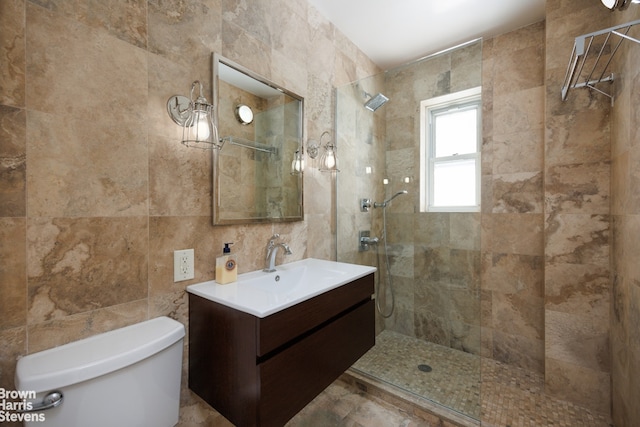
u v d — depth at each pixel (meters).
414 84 1.90
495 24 1.94
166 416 0.90
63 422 0.68
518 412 1.54
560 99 1.64
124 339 0.86
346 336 1.29
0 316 0.72
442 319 1.84
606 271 1.53
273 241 1.47
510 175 1.98
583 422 1.47
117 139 0.92
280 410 0.93
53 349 0.79
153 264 1.02
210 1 1.20
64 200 0.82
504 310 2.03
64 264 0.82
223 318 0.98
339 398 1.68
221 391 0.99
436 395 1.60
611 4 1.12
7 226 0.73
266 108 1.48
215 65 1.20
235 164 1.32
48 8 0.79
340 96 2.06
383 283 2.04
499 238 2.03
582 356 1.59
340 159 2.09
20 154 0.75
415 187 1.93
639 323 1.15
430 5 1.77
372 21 1.94
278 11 1.55
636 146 1.17
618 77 1.39
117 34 0.92
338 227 2.11
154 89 1.01
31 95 0.76
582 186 1.59
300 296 1.01
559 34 1.64
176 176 1.08
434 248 1.88
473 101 1.76
